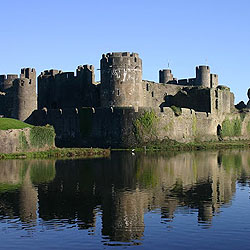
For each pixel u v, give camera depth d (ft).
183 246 81.30
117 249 80.33
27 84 318.45
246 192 126.21
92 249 80.53
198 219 97.81
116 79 298.76
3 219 97.91
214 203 112.68
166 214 102.12
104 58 302.45
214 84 423.23
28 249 80.53
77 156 223.10
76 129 293.23
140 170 167.53
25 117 316.60
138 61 306.55
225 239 84.69
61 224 94.48
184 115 304.50
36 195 120.47
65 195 120.78
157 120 284.61
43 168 171.42
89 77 334.85
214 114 341.62
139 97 307.37
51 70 360.69
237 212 103.60
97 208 107.14
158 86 347.97
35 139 233.76
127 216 100.32
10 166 176.96
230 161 201.36
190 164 188.55
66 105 344.90
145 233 88.63
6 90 375.04
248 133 377.50
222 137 348.38
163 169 171.32
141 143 277.85
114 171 164.55
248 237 85.76
